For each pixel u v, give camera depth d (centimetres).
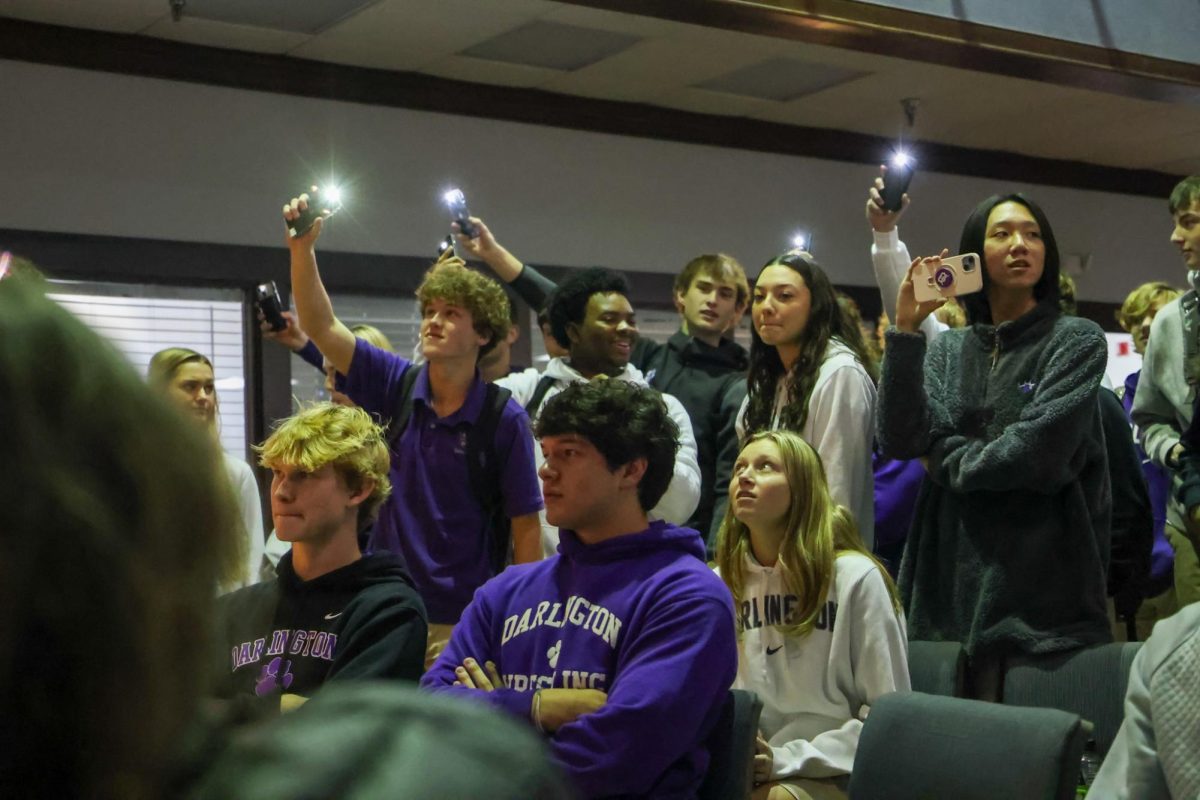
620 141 656
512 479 315
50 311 40
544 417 236
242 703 48
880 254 364
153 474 40
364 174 587
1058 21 588
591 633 227
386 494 260
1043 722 207
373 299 601
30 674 39
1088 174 823
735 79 623
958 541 289
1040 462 273
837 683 271
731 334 495
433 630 309
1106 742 261
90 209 527
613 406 233
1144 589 335
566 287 374
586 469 232
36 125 518
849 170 729
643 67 600
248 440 568
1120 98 678
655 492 237
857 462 312
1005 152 787
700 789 225
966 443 287
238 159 557
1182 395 361
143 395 41
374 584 250
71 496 38
